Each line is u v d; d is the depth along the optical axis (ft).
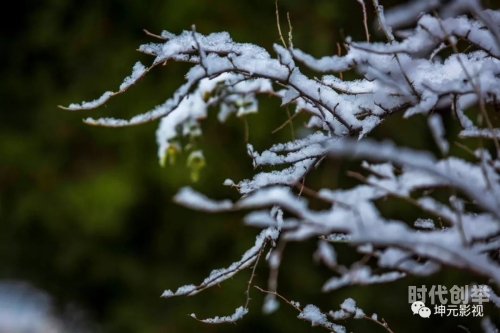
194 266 19.63
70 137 19.74
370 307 19.08
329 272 19.45
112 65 19.67
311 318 6.92
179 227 19.49
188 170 18.62
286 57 5.88
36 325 20.56
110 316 20.12
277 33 18.60
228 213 19.27
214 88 8.19
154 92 19.26
